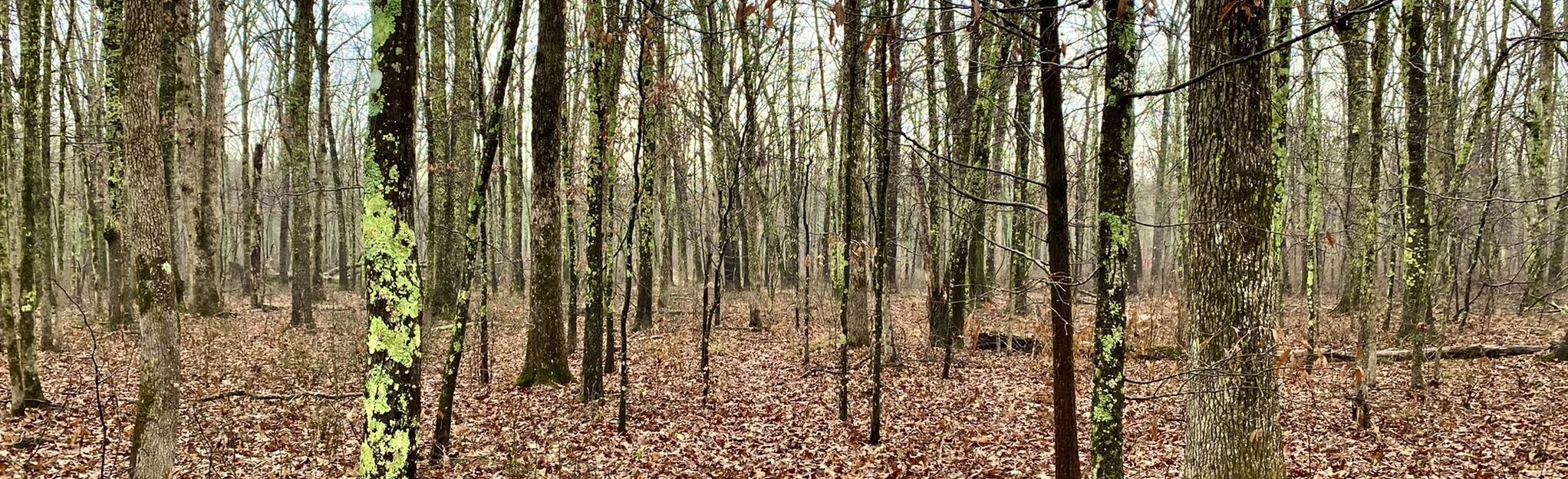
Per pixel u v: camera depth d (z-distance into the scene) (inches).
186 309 635.5
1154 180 1066.7
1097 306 171.6
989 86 393.1
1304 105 500.4
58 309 463.2
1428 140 417.7
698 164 799.7
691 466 288.5
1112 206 165.9
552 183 405.1
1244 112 178.4
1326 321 625.6
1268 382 188.2
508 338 582.6
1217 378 191.9
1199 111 188.2
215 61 570.9
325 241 1259.8
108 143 412.5
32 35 308.0
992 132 450.6
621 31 344.8
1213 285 189.3
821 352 534.0
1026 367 472.1
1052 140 158.1
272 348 500.7
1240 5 144.1
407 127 174.2
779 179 796.0
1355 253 496.1
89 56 617.9
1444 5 394.3
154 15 197.5
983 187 470.0
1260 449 188.5
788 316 708.7
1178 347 347.9
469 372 439.2
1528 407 337.4
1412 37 365.4
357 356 422.3
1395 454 285.0
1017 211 539.5
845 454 304.5
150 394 206.8
